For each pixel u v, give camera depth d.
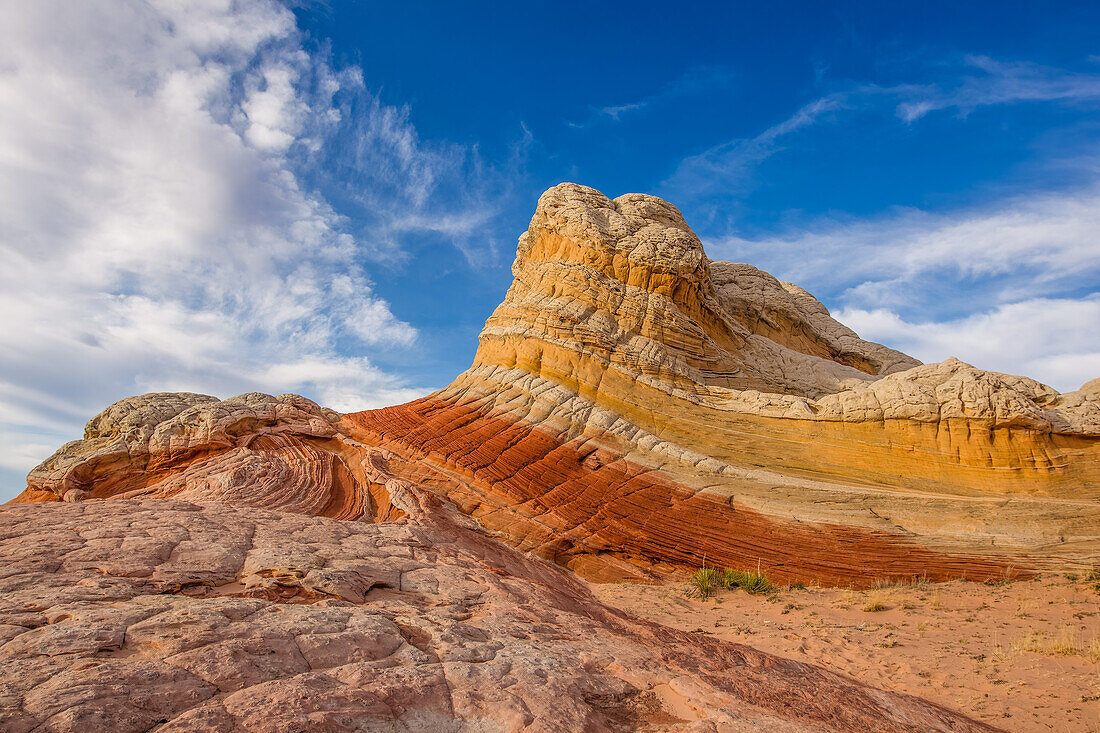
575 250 28.66
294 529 11.52
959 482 20.12
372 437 22.59
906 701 8.29
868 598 14.92
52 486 18.56
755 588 16.02
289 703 5.03
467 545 14.30
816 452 21.97
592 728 6.07
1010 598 13.92
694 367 27.02
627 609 14.23
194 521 10.73
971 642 11.12
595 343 25.59
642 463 21.61
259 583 8.41
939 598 14.36
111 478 19.09
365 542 11.64
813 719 7.06
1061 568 16.12
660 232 28.39
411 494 17.14
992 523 17.97
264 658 5.80
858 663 10.41
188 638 5.82
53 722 4.20
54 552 8.27
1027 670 9.52
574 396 24.47
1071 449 20.25
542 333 26.30
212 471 17.66
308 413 22.27
